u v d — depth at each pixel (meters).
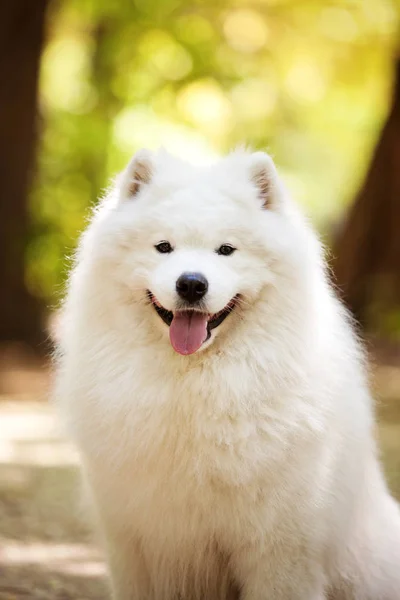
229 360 5.77
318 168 38.16
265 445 5.68
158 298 5.69
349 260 24.59
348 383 6.13
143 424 5.71
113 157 28.80
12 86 21.59
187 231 5.84
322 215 37.47
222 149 31.08
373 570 6.59
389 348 22.97
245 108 30.58
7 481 11.05
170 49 27.16
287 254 5.86
